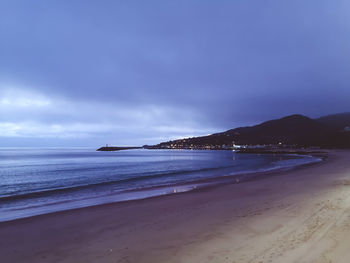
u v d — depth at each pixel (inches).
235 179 826.2
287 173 900.6
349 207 313.6
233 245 218.8
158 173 1229.1
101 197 584.1
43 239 276.1
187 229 278.5
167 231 276.2
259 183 649.0
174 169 1493.6
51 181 991.0
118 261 205.6
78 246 248.5
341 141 4736.7
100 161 2640.3
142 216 358.0
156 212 378.9
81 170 1498.5
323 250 190.7
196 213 352.8
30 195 643.5
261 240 225.0
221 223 291.6
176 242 239.0
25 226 329.1
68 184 890.1
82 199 565.3
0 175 1245.1
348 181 566.9
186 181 845.2
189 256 203.5
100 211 405.4
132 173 1267.2
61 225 329.4
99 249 236.2
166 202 458.9
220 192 544.4
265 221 283.6
